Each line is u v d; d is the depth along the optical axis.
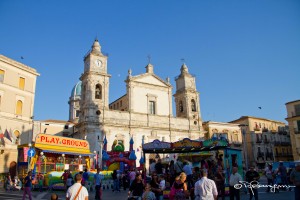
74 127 51.47
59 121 60.88
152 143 23.00
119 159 36.28
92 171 31.25
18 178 28.12
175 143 22.48
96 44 49.69
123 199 19.39
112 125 45.78
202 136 55.34
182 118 54.16
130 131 47.34
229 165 20.94
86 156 33.81
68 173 25.58
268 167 22.38
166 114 52.88
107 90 47.81
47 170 30.17
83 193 8.39
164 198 18.69
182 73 59.09
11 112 40.41
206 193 9.27
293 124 53.31
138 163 46.12
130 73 50.72
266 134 67.81
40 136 28.22
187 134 53.31
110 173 31.28
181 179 11.20
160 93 53.41
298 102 53.41
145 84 51.88
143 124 49.16
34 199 19.55
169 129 51.28
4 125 39.00
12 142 39.19
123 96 56.16
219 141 21.05
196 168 19.42
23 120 41.91
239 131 64.88
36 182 26.72
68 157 32.97
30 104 43.75
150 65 54.31
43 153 29.50
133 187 12.20
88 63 48.19
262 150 65.25
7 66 40.69
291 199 16.42
